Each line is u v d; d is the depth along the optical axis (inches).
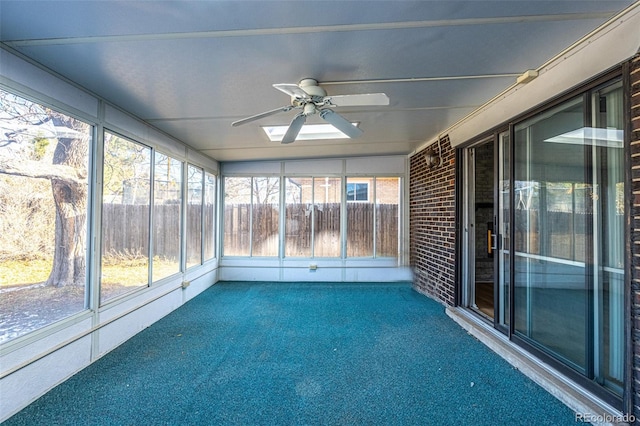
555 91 94.9
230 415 82.1
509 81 106.3
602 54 78.7
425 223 205.8
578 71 86.2
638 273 71.7
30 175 89.8
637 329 72.0
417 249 219.9
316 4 66.5
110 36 77.5
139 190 142.3
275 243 245.3
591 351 85.6
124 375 101.9
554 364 97.0
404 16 71.2
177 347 123.3
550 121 100.7
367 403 87.1
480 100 124.7
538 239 105.7
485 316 146.8
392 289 218.2
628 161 73.7
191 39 79.1
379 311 167.8
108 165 121.3
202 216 213.8
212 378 100.0
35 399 88.8
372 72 99.0
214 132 163.3
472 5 67.8
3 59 81.5
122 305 127.9
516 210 116.2
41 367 91.4
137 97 116.5
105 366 107.9
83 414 82.4
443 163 176.7
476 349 120.5
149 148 150.7
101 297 117.0
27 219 89.2
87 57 87.5
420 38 80.6
